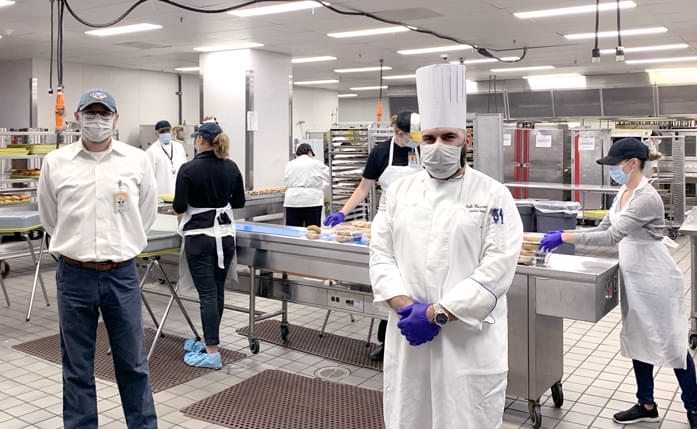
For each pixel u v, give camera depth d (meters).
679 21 7.35
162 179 7.32
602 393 3.53
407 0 6.27
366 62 11.17
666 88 12.12
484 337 1.92
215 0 6.25
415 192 2.03
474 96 14.20
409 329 1.84
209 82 9.60
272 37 8.36
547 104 13.45
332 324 4.89
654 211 2.96
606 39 8.65
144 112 12.54
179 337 4.52
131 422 2.79
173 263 4.65
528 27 7.74
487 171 6.39
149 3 6.34
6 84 11.18
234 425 3.09
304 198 6.73
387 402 2.07
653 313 2.99
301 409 3.28
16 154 6.61
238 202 4.01
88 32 8.09
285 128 9.77
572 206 5.81
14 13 6.89
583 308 2.83
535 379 3.01
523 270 2.98
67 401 2.72
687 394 3.02
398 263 2.02
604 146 9.05
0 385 3.62
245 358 4.10
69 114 11.23
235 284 4.38
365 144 6.53
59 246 2.64
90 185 2.65
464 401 1.89
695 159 10.23
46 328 4.75
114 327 2.74
